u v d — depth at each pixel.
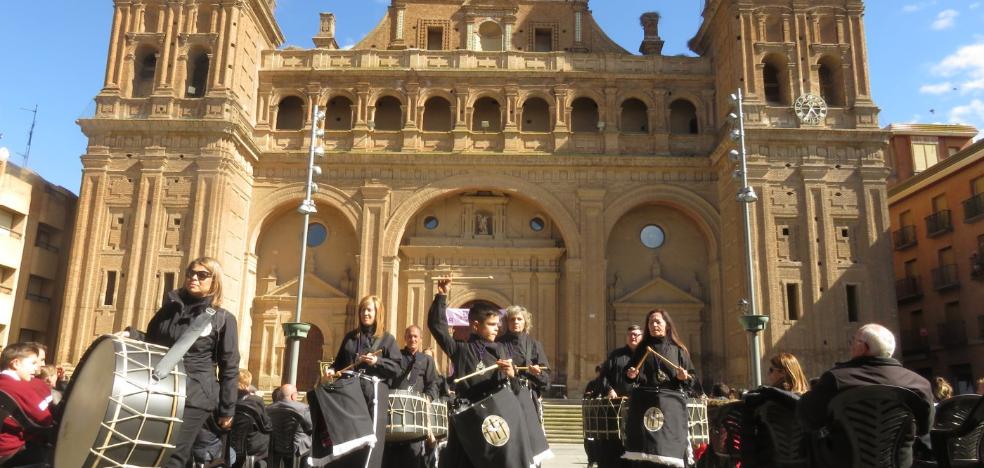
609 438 10.41
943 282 37.69
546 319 37.72
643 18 44.44
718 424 9.18
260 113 39.47
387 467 9.99
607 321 37.91
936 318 38.50
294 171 38.62
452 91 39.75
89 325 33.41
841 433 6.96
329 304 37.75
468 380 8.26
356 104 39.62
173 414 6.48
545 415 32.25
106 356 6.53
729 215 36.22
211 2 37.41
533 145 39.00
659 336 10.09
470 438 7.52
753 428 8.52
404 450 10.12
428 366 11.29
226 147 35.25
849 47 36.53
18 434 8.36
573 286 36.72
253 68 39.41
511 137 38.91
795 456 7.99
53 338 38.91
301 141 39.16
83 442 6.23
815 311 33.25
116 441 6.09
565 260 38.53
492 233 39.03
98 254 34.22
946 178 38.22
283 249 38.88
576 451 26.70
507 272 38.41
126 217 34.72
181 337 7.03
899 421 6.64
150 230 34.19
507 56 40.22
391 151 38.78
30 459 8.59
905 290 41.19
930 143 45.81
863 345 7.17
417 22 42.12
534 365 8.62
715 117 39.50
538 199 37.91
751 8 36.78
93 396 6.45
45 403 8.60
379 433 8.75
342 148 39.03
